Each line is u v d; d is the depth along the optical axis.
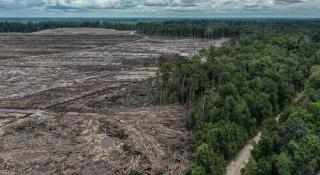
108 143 78.12
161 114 94.94
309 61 142.38
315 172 58.44
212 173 61.97
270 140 64.44
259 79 98.25
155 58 190.00
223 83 96.56
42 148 75.31
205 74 103.31
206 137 69.50
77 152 73.75
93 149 75.06
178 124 88.38
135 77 142.25
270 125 72.88
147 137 80.06
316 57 154.88
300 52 158.38
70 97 113.38
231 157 70.00
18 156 71.62
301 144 61.03
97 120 90.50
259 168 59.81
